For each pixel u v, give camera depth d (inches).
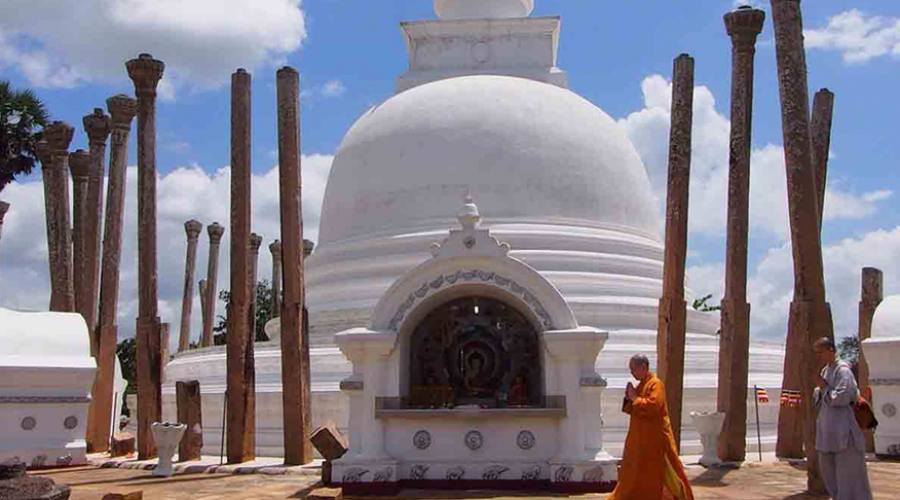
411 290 573.9
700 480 618.8
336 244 1077.8
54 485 395.2
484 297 588.1
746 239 759.1
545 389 556.4
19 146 1208.8
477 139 1037.2
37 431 739.4
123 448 815.1
